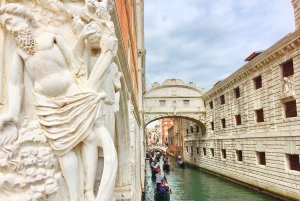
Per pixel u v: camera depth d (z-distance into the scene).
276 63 18.17
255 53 24.66
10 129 2.16
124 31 8.02
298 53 15.72
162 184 19.98
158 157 51.97
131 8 13.19
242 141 23.22
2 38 2.30
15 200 2.06
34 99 2.30
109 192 2.21
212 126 31.89
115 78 3.18
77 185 2.31
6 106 2.25
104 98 2.48
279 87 17.88
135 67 17.22
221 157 28.11
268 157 18.98
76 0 2.64
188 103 33.66
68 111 2.29
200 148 35.91
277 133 17.83
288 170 16.62
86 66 2.55
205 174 31.55
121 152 5.99
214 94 30.41
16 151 2.14
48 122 2.24
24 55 2.23
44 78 2.27
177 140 56.72
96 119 2.37
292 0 17.09
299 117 15.73
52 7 2.48
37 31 2.38
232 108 25.69
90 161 2.34
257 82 21.47
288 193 16.47
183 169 37.22
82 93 2.33
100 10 2.58
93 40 2.52
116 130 5.65
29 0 2.46
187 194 21.11
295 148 15.95
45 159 2.21
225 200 18.69
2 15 2.23
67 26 2.60
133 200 7.41
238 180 23.77
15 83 2.25
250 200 18.28
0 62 2.26
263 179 19.56
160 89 33.53
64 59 2.42
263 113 20.05
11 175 2.12
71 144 2.26
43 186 2.16
